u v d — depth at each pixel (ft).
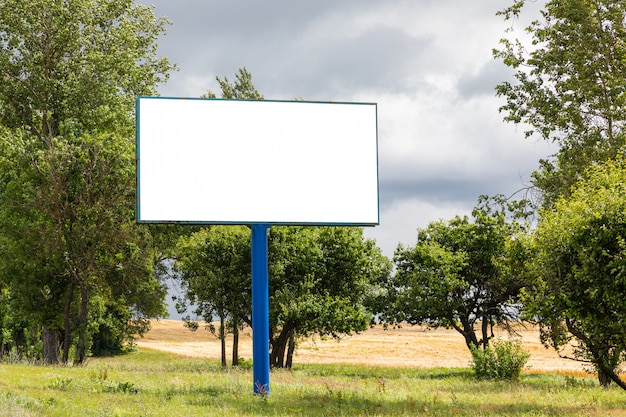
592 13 122.21
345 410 60.29
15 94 158.71
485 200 152.15
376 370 162.20
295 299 134.82
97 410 51.29
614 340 67.36
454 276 145.38
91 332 168.25
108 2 165.17
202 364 156.04
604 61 120.37
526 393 82.28
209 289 135.95
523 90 127.85
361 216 77.10
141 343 316.81
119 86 160.76
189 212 74.84
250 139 76.13
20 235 131.64
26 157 132.57
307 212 76.54
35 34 157.17
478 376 118.21
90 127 152.05
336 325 136.26
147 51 171.53
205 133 75.51
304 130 76.95
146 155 74.64
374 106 77.77
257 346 73.97
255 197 75.82
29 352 166.09
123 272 150.30
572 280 64.49
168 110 75.20
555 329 98.07
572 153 120.88
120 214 136.87
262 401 65.67
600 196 64.18
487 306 150.10
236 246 137.39
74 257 134.31
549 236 64.95
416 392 81.46
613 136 120.16
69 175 132.05
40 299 140.77
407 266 155.22
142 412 52.16
